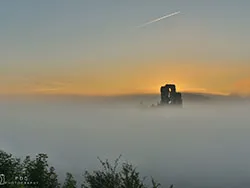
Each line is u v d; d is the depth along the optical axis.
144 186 19.66
